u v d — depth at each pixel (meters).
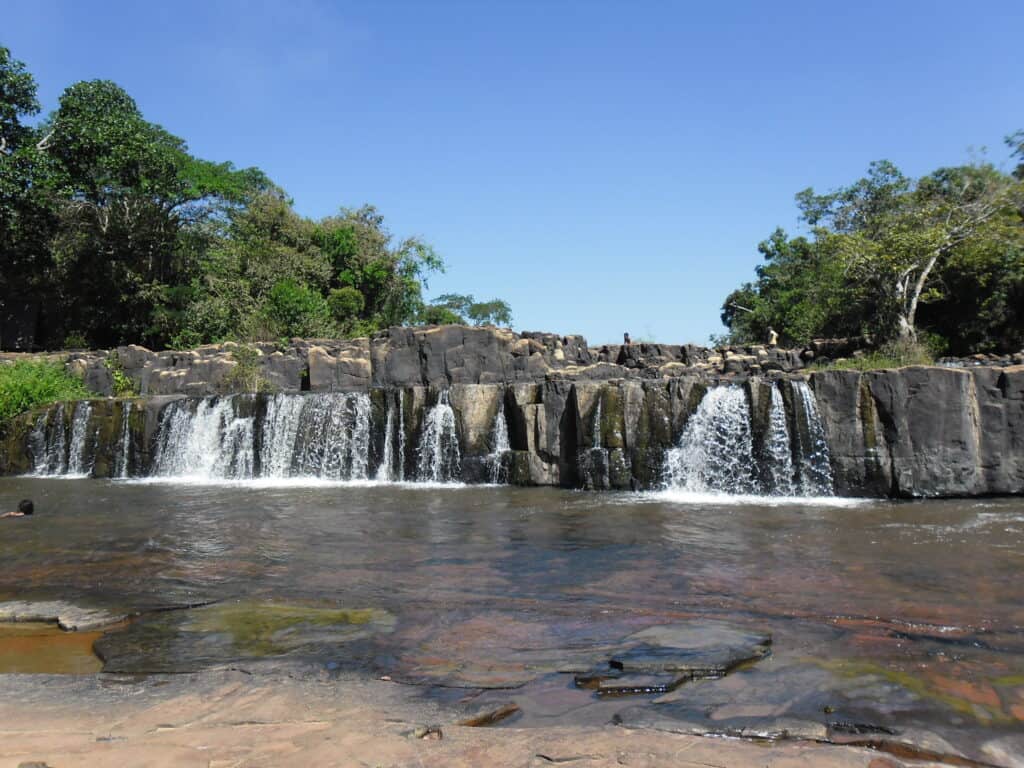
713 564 10.29
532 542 11.95
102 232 37.62
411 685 5.88
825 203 40.38
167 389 29.38
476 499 17.03
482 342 26.98
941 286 30.05
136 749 4.57
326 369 28.28
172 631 7.46
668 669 6.10
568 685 5.88
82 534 12.90
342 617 7.89
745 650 6.56
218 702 5.48
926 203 32.59
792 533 12.52
